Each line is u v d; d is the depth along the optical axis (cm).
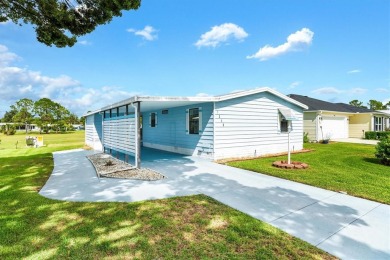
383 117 2483
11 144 2284
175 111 1291
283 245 301
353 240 315
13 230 345
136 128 812
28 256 278
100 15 823
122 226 359
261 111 1180
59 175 744
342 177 674
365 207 439
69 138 3195
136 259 271
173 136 1321
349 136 2408
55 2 725
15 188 586
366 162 946
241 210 427
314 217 393
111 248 295
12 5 743
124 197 507
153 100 813
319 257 274
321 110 1848
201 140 1091
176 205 452
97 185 611
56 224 367
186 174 735
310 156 1128
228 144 1054
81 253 284
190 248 295
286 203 464
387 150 885
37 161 1047
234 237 323
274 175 707
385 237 323
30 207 443
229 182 633
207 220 380
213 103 1004
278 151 1263
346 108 2419
